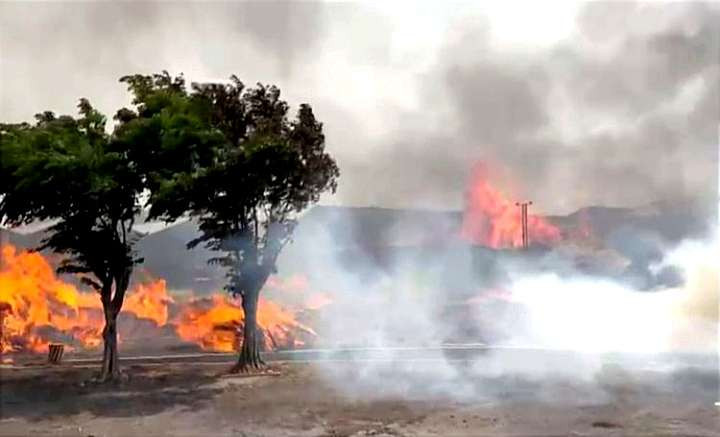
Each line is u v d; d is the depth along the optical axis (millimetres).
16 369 29812
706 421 19125
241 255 30828
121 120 29000
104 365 26391
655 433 17484
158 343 41500
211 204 27797
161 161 25750
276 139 27734
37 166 23484
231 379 27062
